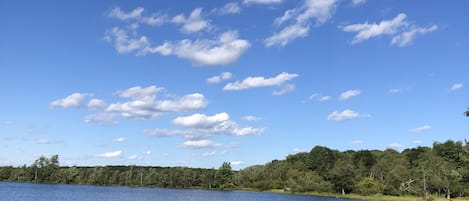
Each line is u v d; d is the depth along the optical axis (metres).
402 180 194.00
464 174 103.12
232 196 192.38
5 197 139.62
